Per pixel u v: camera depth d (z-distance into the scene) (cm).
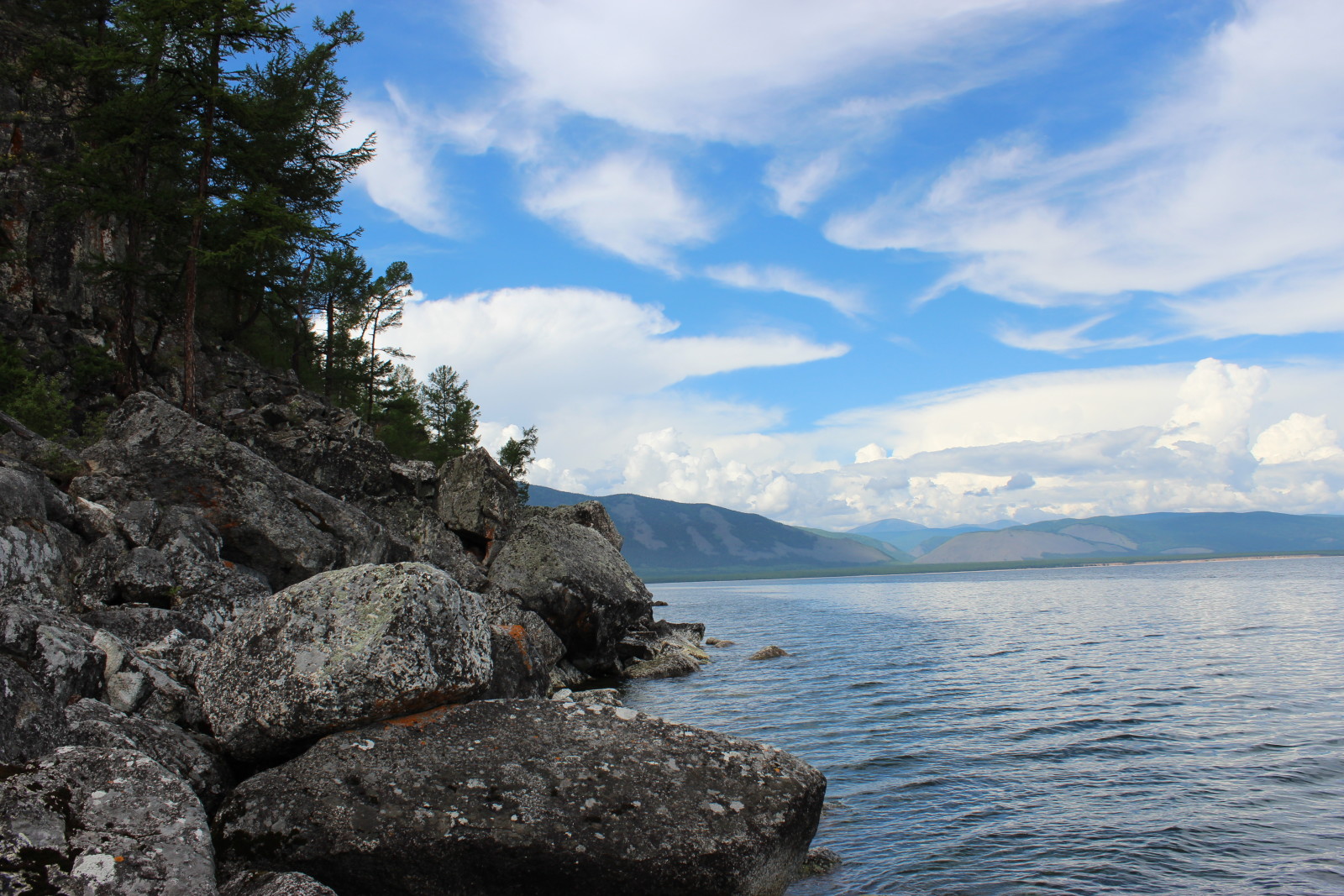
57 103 4094
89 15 4375
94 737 896
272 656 1005
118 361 3584
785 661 4231
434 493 4312
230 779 1012
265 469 2514
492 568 3625
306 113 4300
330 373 5953
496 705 1081
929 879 1255
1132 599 10425
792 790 1048
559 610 3431
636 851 930
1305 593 10594
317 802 905
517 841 909
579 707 1115
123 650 1135
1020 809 1611
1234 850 1378
